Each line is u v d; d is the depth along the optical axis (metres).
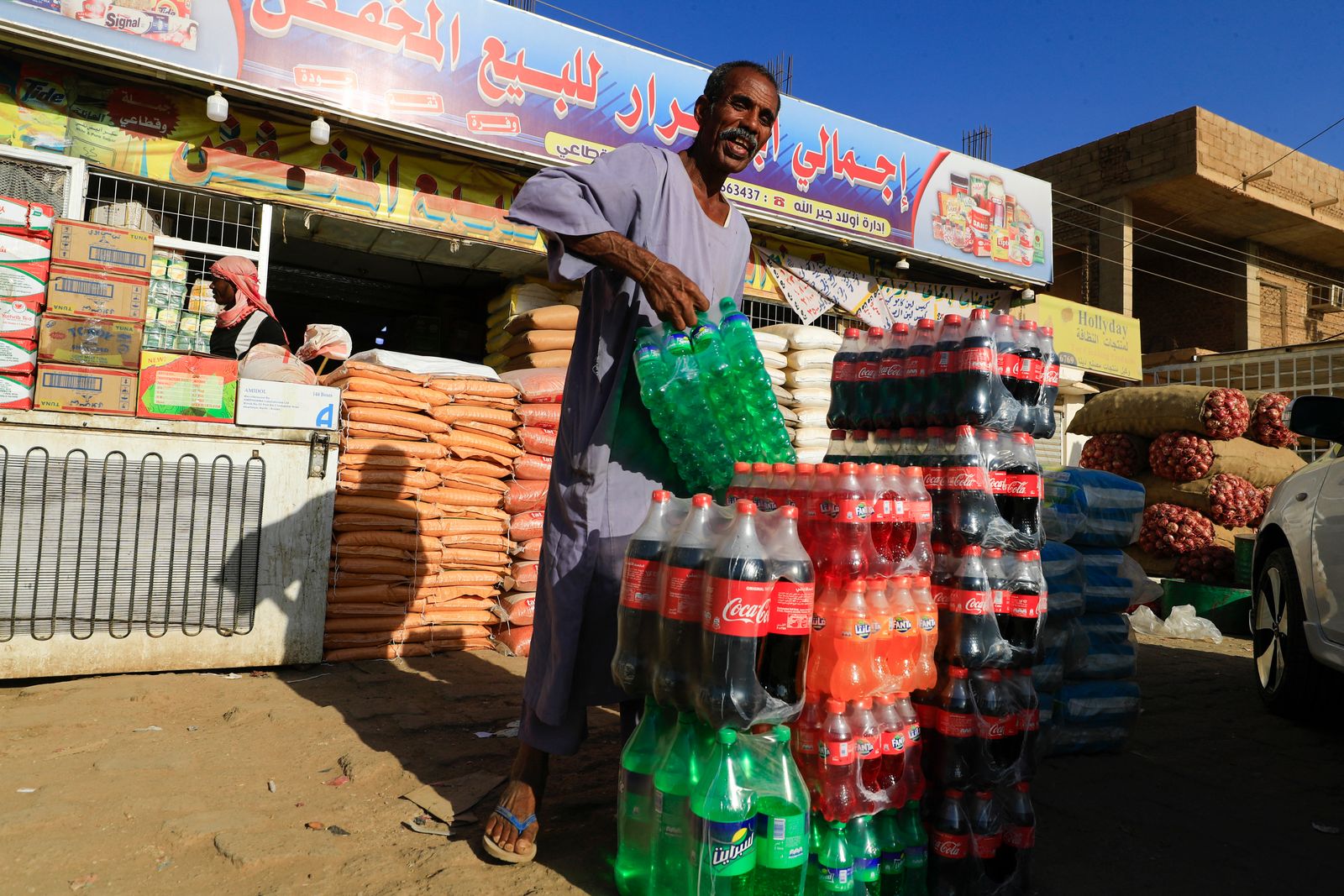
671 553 1.90
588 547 2.17
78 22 5.19
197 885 1.98
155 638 3.77
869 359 2.60
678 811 1.85
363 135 6.29
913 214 8.80
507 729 3.29
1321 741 3.67
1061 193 16.78
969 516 2.19
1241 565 7.31
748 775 1.77
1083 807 2.77
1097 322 12.05
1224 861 2.37
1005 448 2.30
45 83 5.39
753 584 1.73
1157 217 17.83
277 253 7.62
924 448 2.37
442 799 2.51
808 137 8.11
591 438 2.17
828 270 8.64
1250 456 8.12
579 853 2.23
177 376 3.83
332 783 2.65
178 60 5.46
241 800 2.48
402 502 4.39
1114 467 8.61
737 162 2.41
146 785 2.54
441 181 6.58
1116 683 3.44
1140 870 2.30
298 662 4.04
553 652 2.15
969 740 2.10
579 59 6.85
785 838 1.77
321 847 2.17
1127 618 3.60
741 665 1.72
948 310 9.52
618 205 2.19
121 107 5.58
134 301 3.78
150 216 5.50
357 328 9.90
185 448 3.84
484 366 5.10
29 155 4.04
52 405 3.61
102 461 3.69
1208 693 4.57
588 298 2.32
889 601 1.98
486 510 4.74
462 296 8.95
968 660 2.11
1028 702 2.20
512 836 2.14
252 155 5.94
